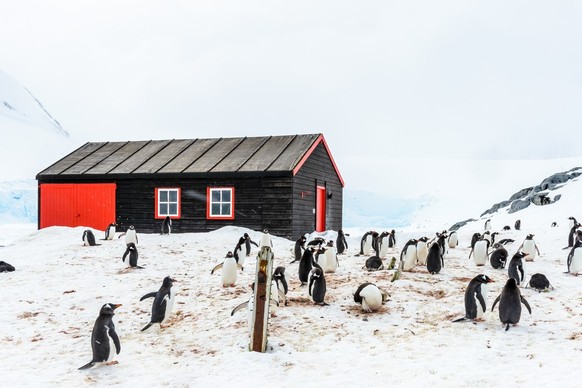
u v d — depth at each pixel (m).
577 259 14.96
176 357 8.81
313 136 30.20
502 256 15.82
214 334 9.91
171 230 27.44
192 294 12.89
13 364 8.62
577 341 8.97
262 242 20.14
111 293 13.10
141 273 15.48
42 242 22.19
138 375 8.03
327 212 32.06
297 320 10.57
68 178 28.95
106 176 28.25
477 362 8.07
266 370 8.11
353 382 7.51
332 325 10.26
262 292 8.98
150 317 11.16
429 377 7.53
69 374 8.11
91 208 28.62
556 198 40.84
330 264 15.12
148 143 33.25
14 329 10.48
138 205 28.03
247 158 27.81
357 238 26.92
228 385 7.56
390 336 9.59
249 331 9.78
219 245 21.02
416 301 11.85
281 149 28.66
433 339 9.34
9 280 14.59
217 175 26.52
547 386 6.93
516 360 8.09
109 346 8.30
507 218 40.88
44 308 11.89
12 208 105.56
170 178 27.44
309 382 7.58
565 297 12.24
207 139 32.75
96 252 19.25
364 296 10.98
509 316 9.81
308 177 28.48
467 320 10.42
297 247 17.05
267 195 26.02
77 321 11.02
